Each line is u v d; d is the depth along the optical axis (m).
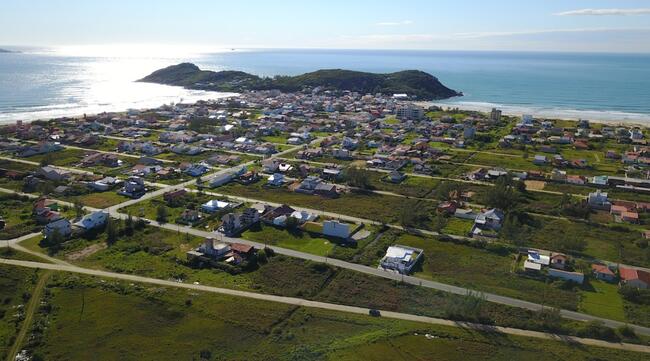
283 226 122.81
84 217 119.88
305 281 94.94
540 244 114.25
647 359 71.56
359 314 83.44
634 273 97.44
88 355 72.38
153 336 77.19
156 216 128.38
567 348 74.19
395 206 140.25
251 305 85.69
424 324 80.50
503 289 92.44
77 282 92.00
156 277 95.69
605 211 138.25
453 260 105.19
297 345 74.38
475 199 145.00
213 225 123.06
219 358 71.81
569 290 92.69
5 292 88.69
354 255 107.00
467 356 72.25
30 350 73.00
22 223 121.00
